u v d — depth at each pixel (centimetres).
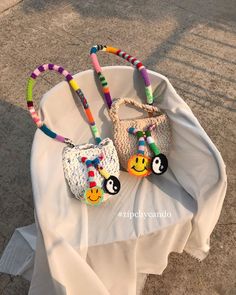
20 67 126
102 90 79
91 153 76
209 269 87
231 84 123
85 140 81
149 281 85
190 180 75
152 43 135
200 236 77
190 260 88
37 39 135
